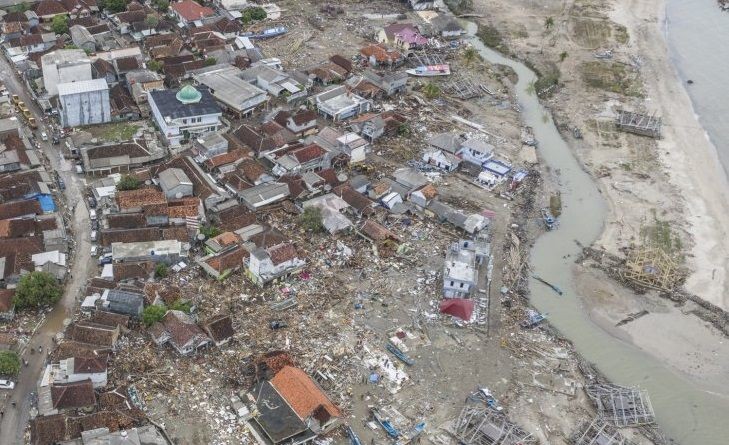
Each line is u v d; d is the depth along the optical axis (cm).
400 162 12056
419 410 7625
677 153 13325
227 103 12606
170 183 10150
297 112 12662
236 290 8925
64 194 10344
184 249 9281
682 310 9606
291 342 8250
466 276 9075
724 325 9400
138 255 8975
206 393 7500
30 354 7738
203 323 8200
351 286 9219
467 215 10719
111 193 10231
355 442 7131
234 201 10400
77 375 7238
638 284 10006
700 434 7856
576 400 8038
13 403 7150
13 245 8912
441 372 8150
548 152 13138
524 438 7331
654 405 8169
